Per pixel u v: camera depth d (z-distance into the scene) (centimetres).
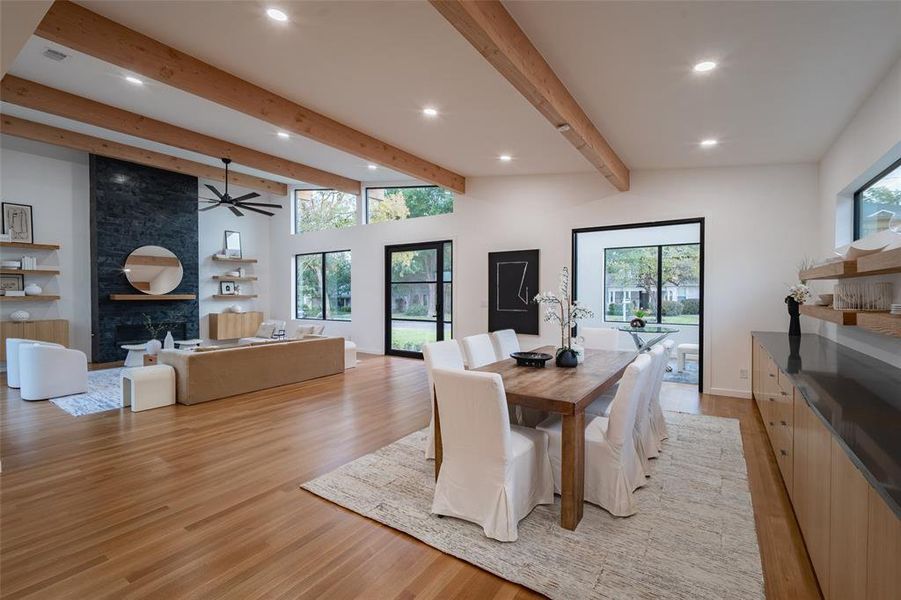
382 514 247
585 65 290
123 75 415
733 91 315
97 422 412
